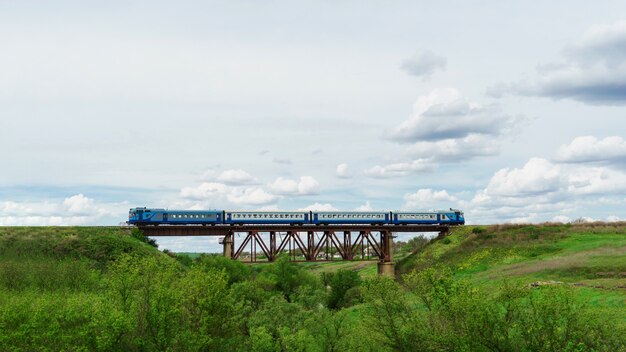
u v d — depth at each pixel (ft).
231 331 154.92
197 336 136.77
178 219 318.24
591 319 103.19
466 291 116.98
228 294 156.15
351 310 211.41
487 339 108.68
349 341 146.72
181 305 143.84
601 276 201.36
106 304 127.54
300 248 341.62
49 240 285.23
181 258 347.15
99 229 308.60
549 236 322.75
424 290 130.00
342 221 355.77
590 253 250.57
